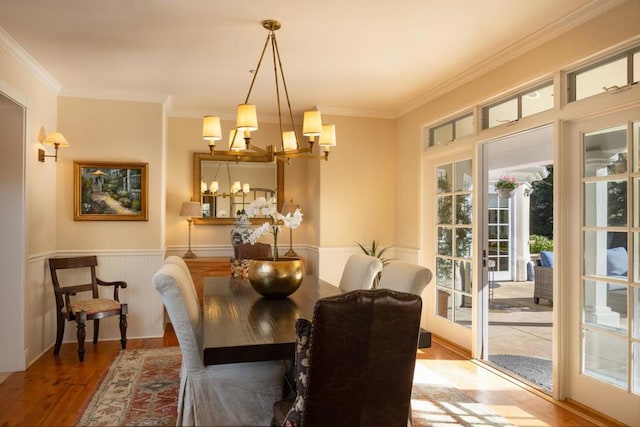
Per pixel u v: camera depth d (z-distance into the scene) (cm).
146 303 464
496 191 820
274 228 291
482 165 395
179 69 391
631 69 259
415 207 497
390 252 545
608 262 277
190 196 550
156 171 468
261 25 300
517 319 567
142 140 465
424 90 454
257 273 279
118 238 459
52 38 321
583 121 291
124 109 462
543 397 310
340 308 155
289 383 227
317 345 156
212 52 350
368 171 539
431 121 464
